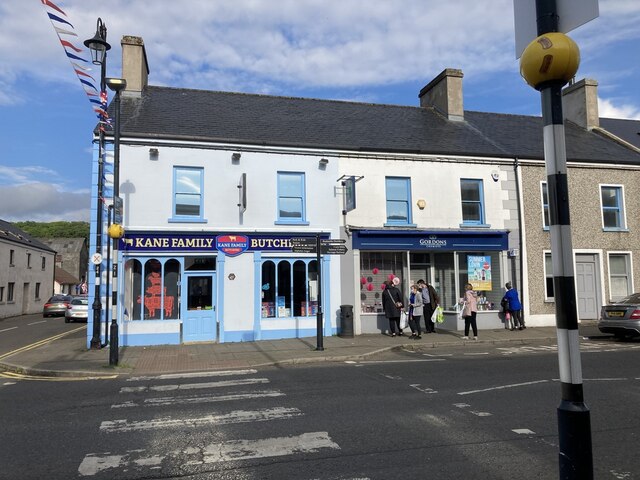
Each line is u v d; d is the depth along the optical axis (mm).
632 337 15117
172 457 5027
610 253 18859
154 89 18641
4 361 11867
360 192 16641
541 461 4773
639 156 19891
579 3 2979
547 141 3023
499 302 17656
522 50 3293
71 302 27141
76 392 8305
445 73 21062
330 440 5469
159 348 13805
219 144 15398
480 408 6746
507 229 17781
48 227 88250
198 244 15031
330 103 20719
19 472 4695
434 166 17406
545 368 9812
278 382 8844
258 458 4965
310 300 15992
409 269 17188
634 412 6441
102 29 14188
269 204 15727
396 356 12250
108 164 14734
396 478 4422
